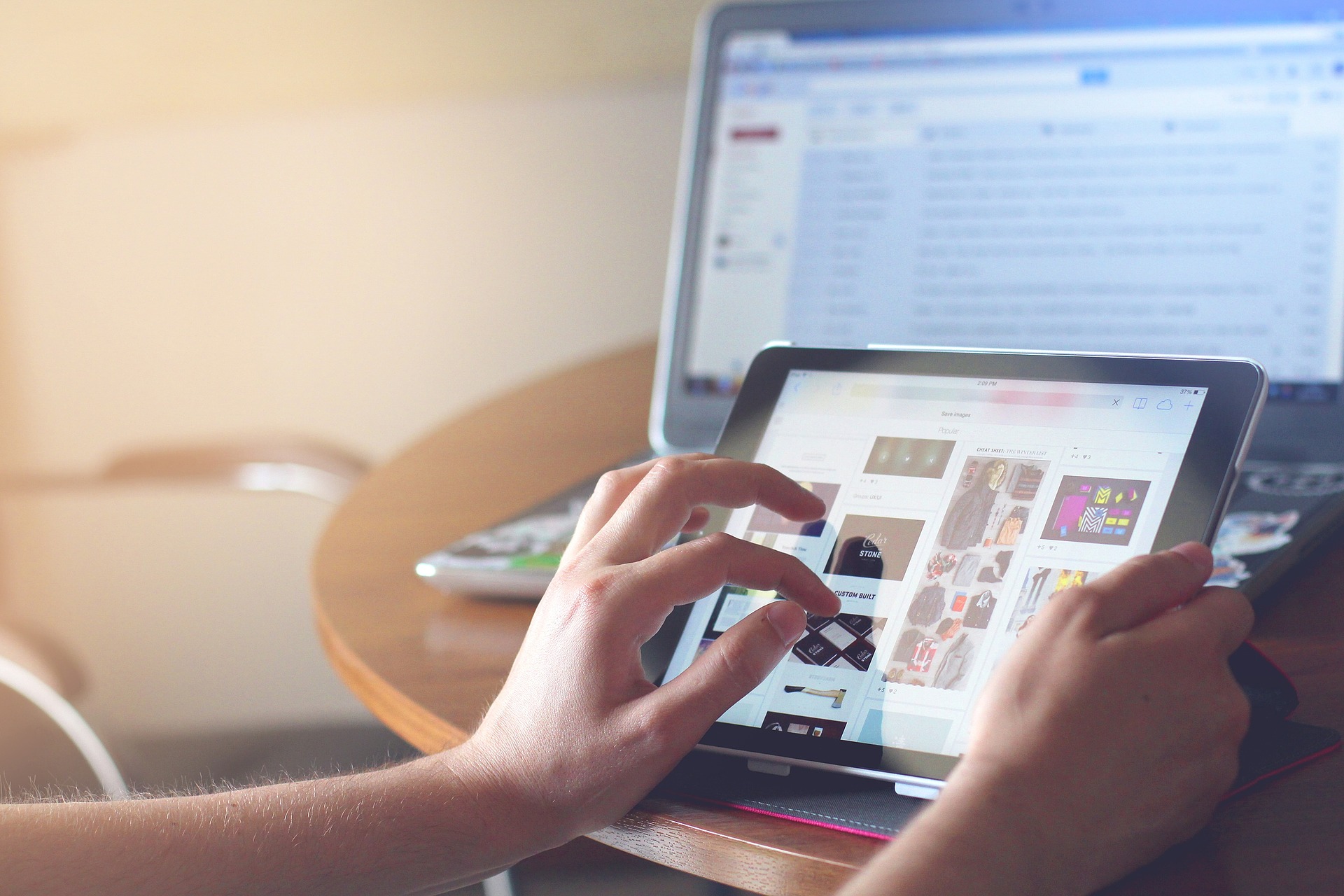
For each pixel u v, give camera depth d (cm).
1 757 108
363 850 50
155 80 179
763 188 91
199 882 50
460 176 184
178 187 186
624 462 93
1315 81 80
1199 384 51
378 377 196
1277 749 48
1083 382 54
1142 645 41
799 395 60
